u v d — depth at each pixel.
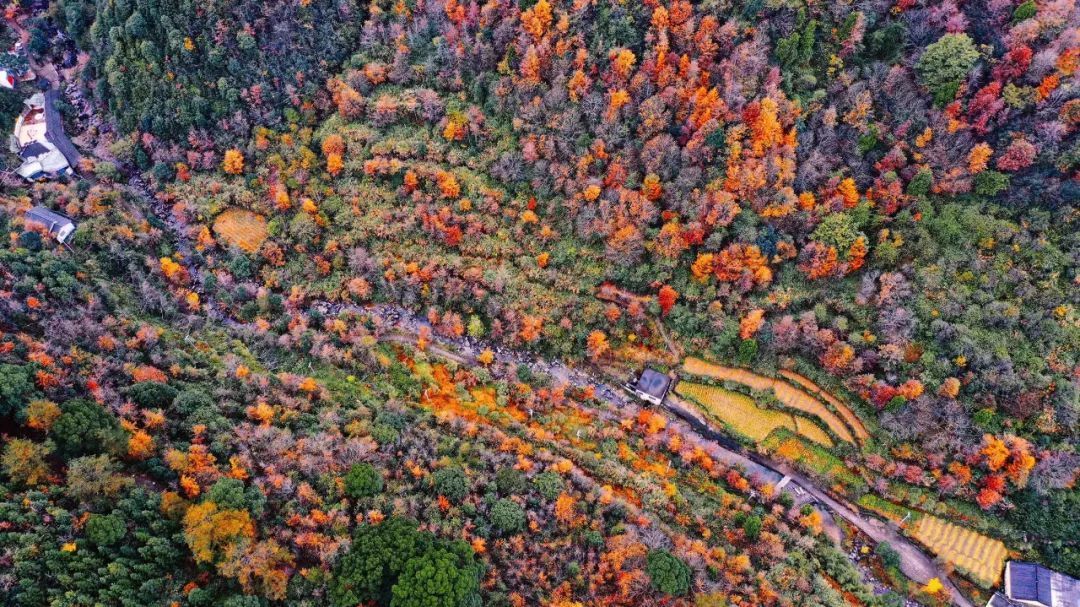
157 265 141.38
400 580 94.19
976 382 122.12
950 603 117.56
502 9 144.50
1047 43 122.75
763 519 122.06
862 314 129.25
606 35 139.50
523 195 146.12
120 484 96.81
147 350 123.81
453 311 143.62
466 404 133.38
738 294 134.38
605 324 140.50
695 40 134.38
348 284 144.12
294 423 118.25
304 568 98.62
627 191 137.88
